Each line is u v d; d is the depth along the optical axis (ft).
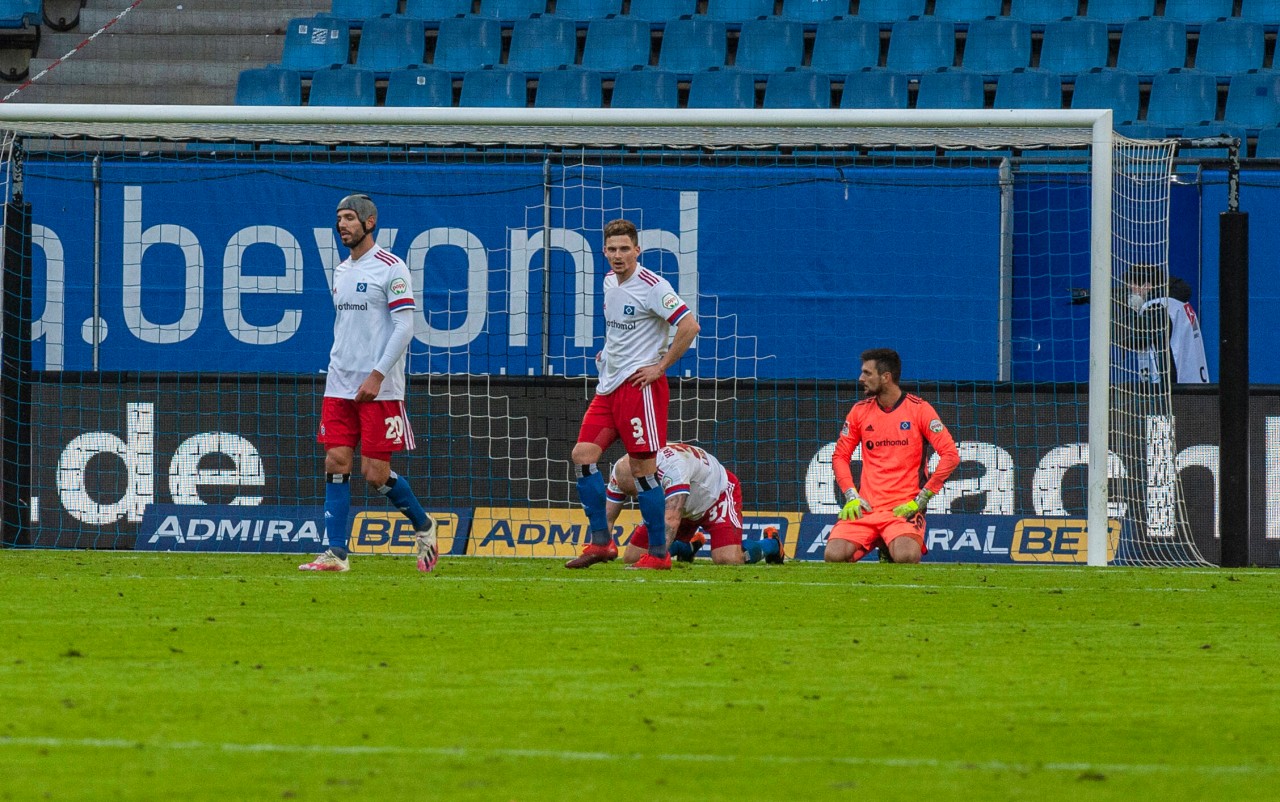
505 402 134.31
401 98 224.53
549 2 242.17
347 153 143.74
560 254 143.84
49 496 133.49
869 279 143.23
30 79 227.20
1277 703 48.85
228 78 228.63
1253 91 217.56
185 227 143.02
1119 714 46.70
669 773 37.60
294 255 143.13
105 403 134.10
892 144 139.33
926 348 142.61
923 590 88.43
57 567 100.17
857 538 120.37
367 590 83.61
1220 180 144.56
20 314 133.28
